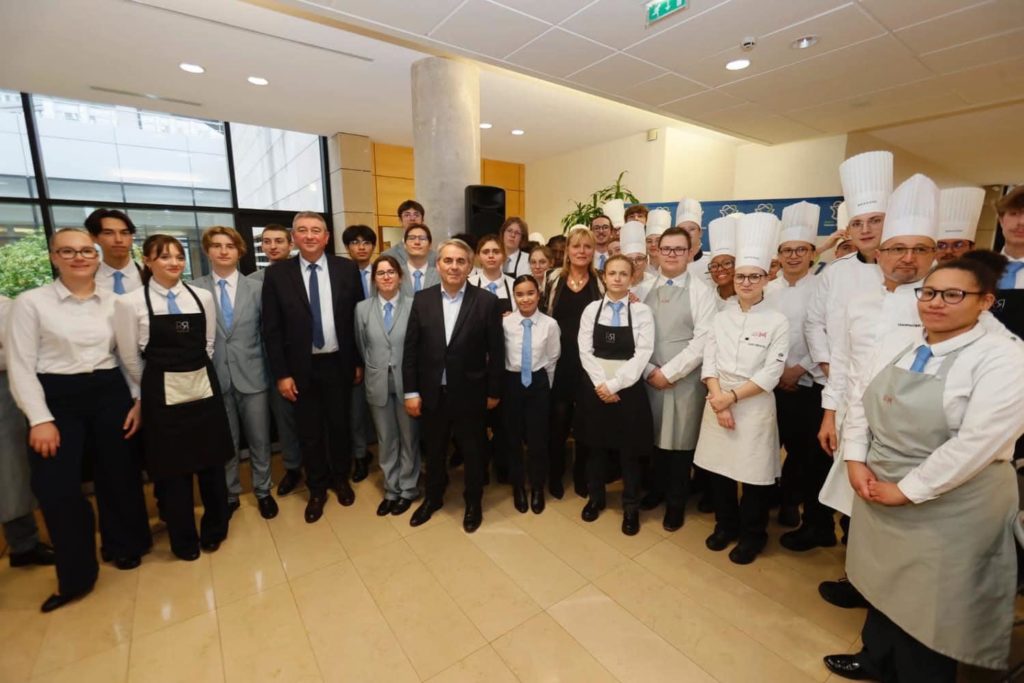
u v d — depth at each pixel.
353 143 6.10
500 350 2.33
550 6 2.62
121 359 1.98
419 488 2.80
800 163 5.96
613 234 3.52
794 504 2.38
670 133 5.89
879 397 1.35
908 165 6.73
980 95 4.07
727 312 2.07
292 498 2.69
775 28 2.86
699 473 2.70
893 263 1.58
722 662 1.57
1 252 4.57
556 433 2.65
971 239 1.87
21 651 1.64
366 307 2.43
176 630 1.73
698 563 2.09
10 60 3.63
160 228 5.38
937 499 1.23
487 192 3.76
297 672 1.55
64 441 1.83
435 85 3.79
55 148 4.69
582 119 5.55
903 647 1.35
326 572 2.04
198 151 5.48
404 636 1.69
